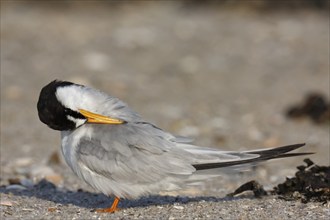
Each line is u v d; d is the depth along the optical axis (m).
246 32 23.45
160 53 21.61
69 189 10.66
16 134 14.67
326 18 25.42
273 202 9.01
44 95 8.77
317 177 9.34
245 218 8.27
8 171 11.94
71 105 8.66
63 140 8.85
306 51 21.88
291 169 12.20
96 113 8.68
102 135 8.59
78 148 8.60
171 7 26.39
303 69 20.44
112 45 22.14
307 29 23.91
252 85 19.16
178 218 8.28
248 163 8.47
